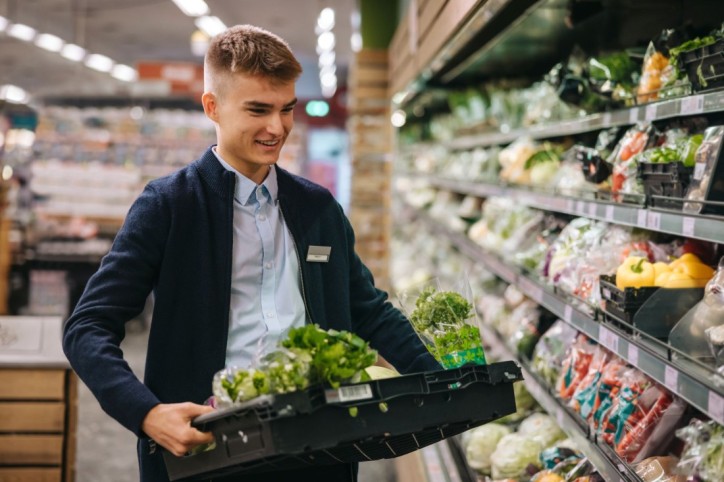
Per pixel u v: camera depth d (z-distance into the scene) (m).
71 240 9.50
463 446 3.72
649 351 2.04
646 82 2.74
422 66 5.27
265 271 2.12
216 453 1.67
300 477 2.11
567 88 3.38
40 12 16.80
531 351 3.65
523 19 3.66
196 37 18.78
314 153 30.30
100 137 11.12
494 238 4.67
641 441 2.28
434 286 2.22
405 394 1.68
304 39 20.34
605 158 3.26
